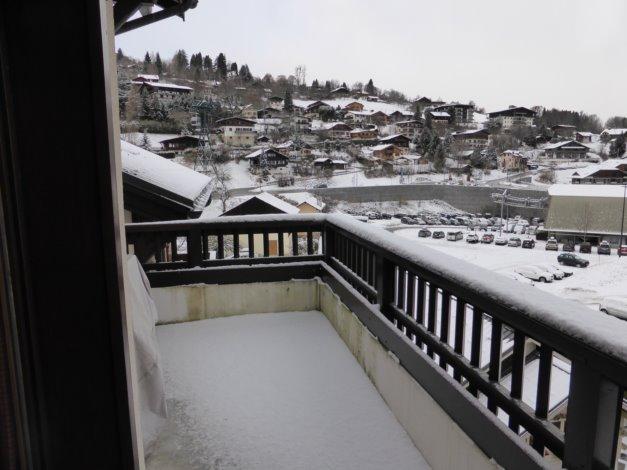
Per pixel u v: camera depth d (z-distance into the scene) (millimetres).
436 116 61656
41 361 897
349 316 3453
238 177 32969
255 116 61375
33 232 861
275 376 3080
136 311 2363
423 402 2205
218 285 4164
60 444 923
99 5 824
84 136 846
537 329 1368
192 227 4109
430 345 2213
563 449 1303
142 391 2256
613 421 1160
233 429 2490
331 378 3033
